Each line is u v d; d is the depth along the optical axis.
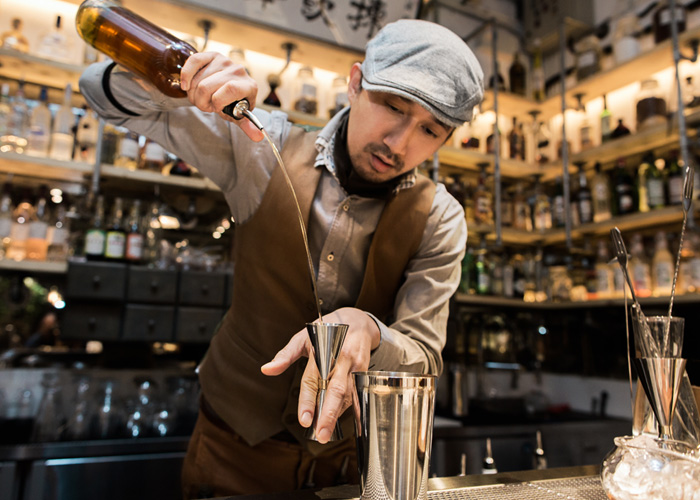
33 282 2.02
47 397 1.88
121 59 0.81
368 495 0.52
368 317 0.74
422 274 0.97
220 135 0.93
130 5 1.96
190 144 0.93
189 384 2.15
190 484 1.06
